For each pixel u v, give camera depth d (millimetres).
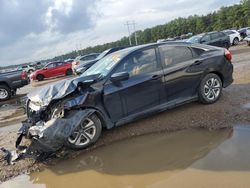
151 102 6496
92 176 4738
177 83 6801
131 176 4555
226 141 5199
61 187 4555
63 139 5367
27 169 5250
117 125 6164
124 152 5410
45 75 28531
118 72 6215
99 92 5910
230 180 4004
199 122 6199
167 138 5727
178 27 106875
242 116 6125
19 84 15859
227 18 91812
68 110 5648
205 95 7156
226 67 7527
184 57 7012
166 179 4309
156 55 6691
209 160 4633
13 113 11094
